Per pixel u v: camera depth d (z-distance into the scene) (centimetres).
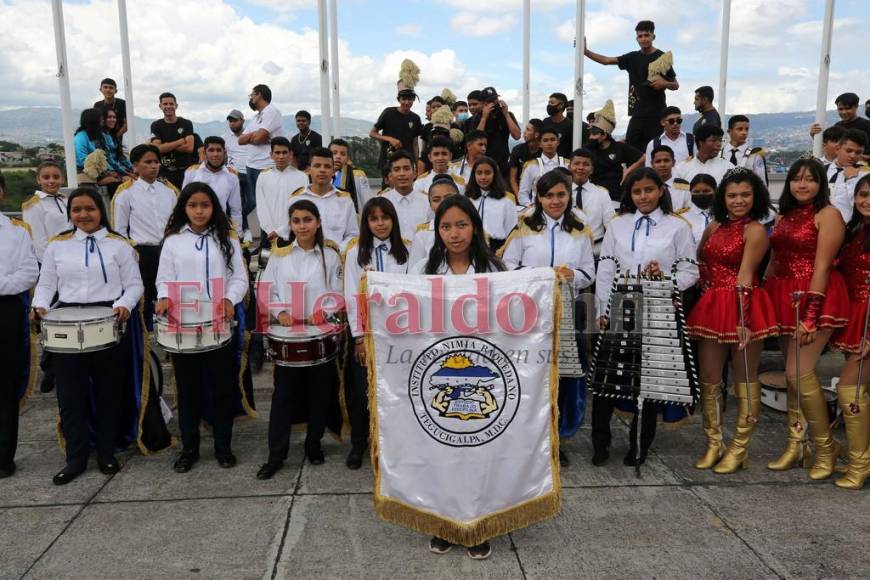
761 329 446
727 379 623
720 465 461
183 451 476
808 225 443
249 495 432
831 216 432
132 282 484
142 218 647
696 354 481
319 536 380
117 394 466
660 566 348
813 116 950
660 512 405
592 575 341
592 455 494
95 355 457
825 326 433
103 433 466
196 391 474
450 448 350
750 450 502
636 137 912
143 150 641
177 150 931
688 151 752
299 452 505
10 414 466
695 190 619
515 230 500
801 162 444
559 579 338
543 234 486
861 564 349
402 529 388
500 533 354
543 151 728
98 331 439
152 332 659
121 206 645
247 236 707
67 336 432
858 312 431
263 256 686
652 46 898
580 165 636
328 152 582
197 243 466
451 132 909
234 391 516
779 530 383
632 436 474
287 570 346
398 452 357
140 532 386
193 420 475
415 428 353
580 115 909
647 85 891
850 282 440
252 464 483
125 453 506
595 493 431
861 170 616
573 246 481
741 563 350
